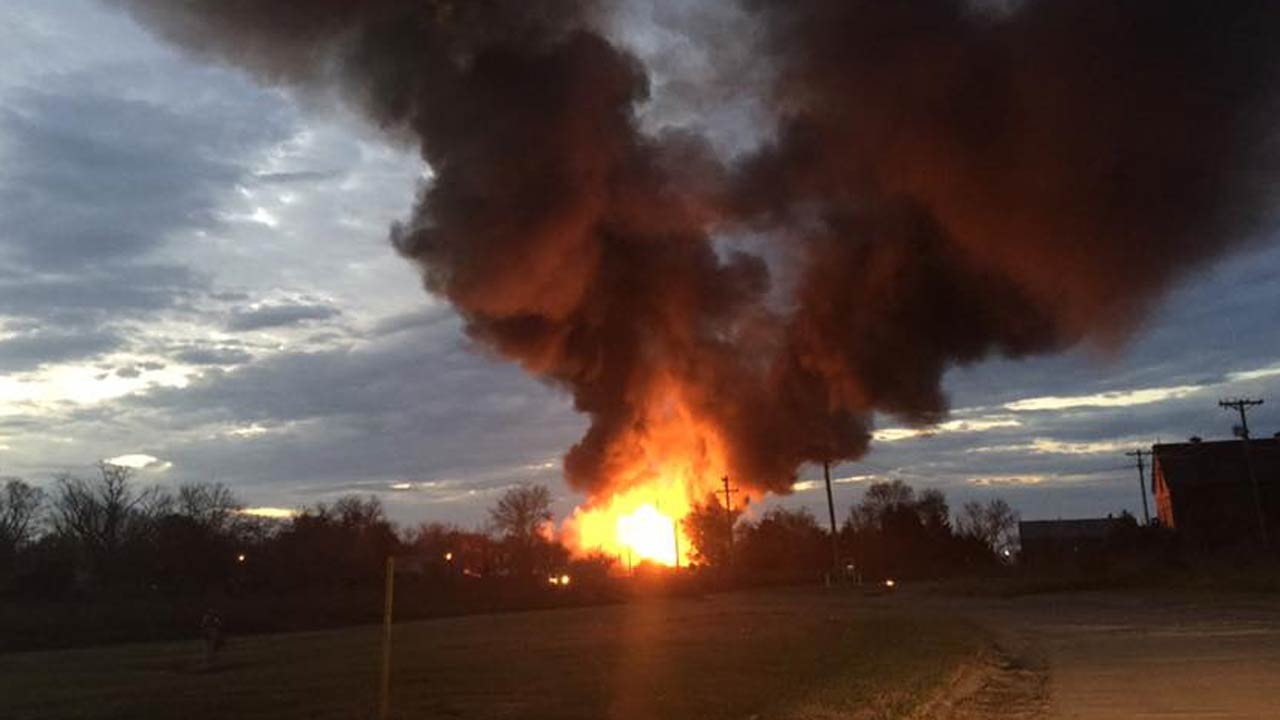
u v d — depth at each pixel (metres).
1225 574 52.09
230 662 29.77
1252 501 79.44
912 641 24.91
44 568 64.56
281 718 16.47
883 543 91.69
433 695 18.52
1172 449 85.31
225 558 75.88
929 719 14.13
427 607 58.19
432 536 87.31
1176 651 22.52
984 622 33.94
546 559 89.31
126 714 17.91
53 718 17.98
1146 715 13.95
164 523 77.50
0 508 79.81
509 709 16.14
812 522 98.31
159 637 45.41
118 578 74.62
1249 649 22.34
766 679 18.56
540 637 33.91
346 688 20.45
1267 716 13.62
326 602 57.47
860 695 15.77
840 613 41.50
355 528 83.44
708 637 30.45
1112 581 57.09
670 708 15.31
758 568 88.44
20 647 42.22
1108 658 21.72
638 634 33.16
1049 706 15.15
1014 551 111.06
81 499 80.19
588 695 17.45
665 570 81.94
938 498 104.06
